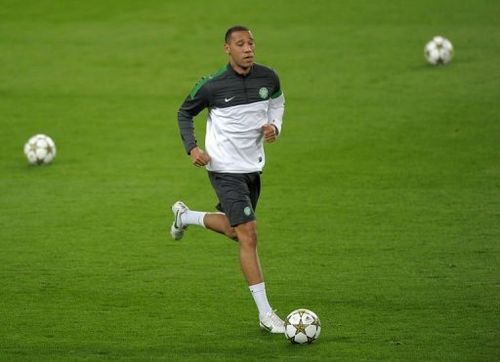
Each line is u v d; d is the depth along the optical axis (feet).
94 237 140.36
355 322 102.32
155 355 92.99
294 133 201.05
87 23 303.68
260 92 100.07
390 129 200.54
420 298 110.11
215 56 265.75
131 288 116.88
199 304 110.32
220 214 104.53
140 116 218.59
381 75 243.19
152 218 150.10
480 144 187.83
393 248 131.54
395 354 91.81
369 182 167.22
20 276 122.42
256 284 98.22
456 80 234.58
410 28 286.25
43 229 144.87
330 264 125.29
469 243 132.46
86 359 92.12
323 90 232.94
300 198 159.33
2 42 285.23
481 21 288.51
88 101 231.50
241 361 90.63
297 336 94.68
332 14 305.12
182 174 176.96
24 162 188.24
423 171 172.65
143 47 277.03
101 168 182.09
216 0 325.01
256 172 101.45
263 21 300.20
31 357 92.94
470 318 102.37
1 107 228.02
